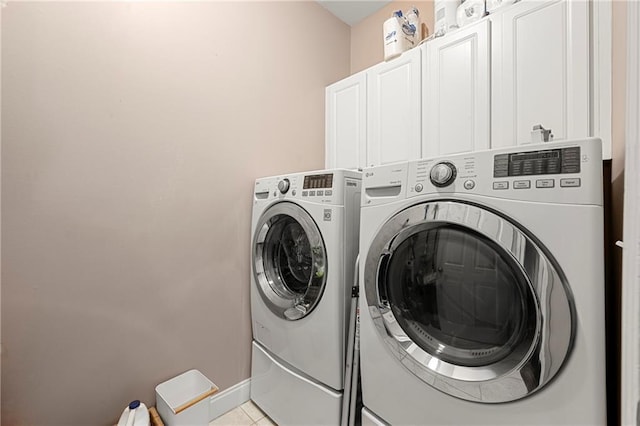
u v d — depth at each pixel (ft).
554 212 2.27
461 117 4.67
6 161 3.18
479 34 4.50
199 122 4.77
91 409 3.75
